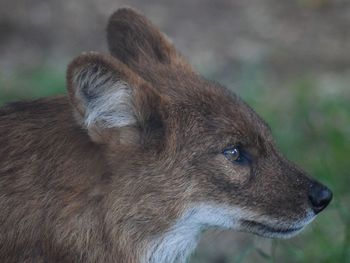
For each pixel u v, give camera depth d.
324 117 17.78
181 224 11.09
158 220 10.98
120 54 12.06
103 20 22.70
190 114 11.07
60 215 10.82
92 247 10.93
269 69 20.67
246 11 23.23
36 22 22.59
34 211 10.82
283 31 22.27
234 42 21.88
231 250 15.31
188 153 10.98
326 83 19.58
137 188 10.87
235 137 11.11
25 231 10.82
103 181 10.86
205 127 11.06
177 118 11.01
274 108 18.31
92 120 10.65
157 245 11.11
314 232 14.39
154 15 22.94
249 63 20.56
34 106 11.34
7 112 11.31
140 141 10.86
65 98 11.38
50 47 21.77
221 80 20.14
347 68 20.53
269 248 14.95
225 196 11.11
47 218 10.82
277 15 22.95
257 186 11.20
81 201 10.87
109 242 10.94
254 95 18.77
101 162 10.86
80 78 10.42
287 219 11.28
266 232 11.41
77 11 23.00
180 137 10.98
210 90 11.39
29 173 10.90
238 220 11.27
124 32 12.13
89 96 10.56
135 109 10.77
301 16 22.86
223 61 21.08
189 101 11.16
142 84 10.78
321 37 21.92
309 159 16.58
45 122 11.13
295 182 11.33
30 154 10.97
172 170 10.92
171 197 10.94
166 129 10.92
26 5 23.17
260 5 23.50
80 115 10.59
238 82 19.92
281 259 14.72
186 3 23.55
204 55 21.33
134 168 10.85
